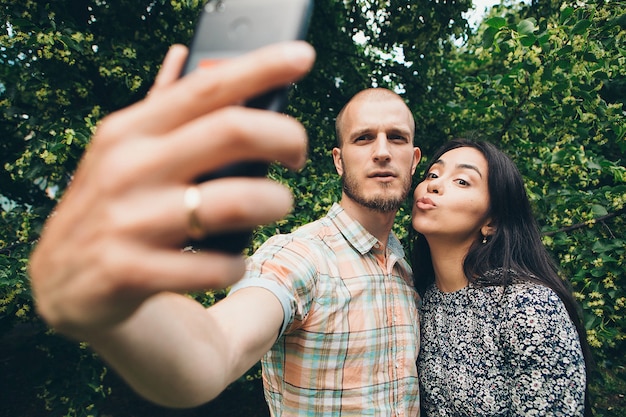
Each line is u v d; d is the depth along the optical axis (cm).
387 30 441
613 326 271
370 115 160
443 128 379
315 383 138
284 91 36
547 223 289
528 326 144
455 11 407
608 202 264
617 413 338
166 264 29
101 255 28
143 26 383
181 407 56
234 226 29
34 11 305
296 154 30
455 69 477
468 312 162
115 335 40
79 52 322
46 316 31
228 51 41
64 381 349
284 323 113
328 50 441
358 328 145
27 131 326
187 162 28
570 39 250
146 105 30
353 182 160
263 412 515
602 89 289
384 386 147
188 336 55
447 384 156
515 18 432
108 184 27
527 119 293
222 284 32
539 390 139
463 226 167
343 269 150
